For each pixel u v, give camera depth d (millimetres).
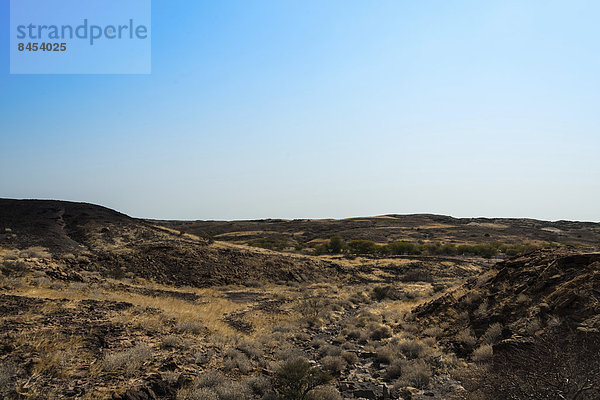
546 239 114312
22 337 11102
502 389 8031
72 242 47625
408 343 16234
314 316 25000
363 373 13867
